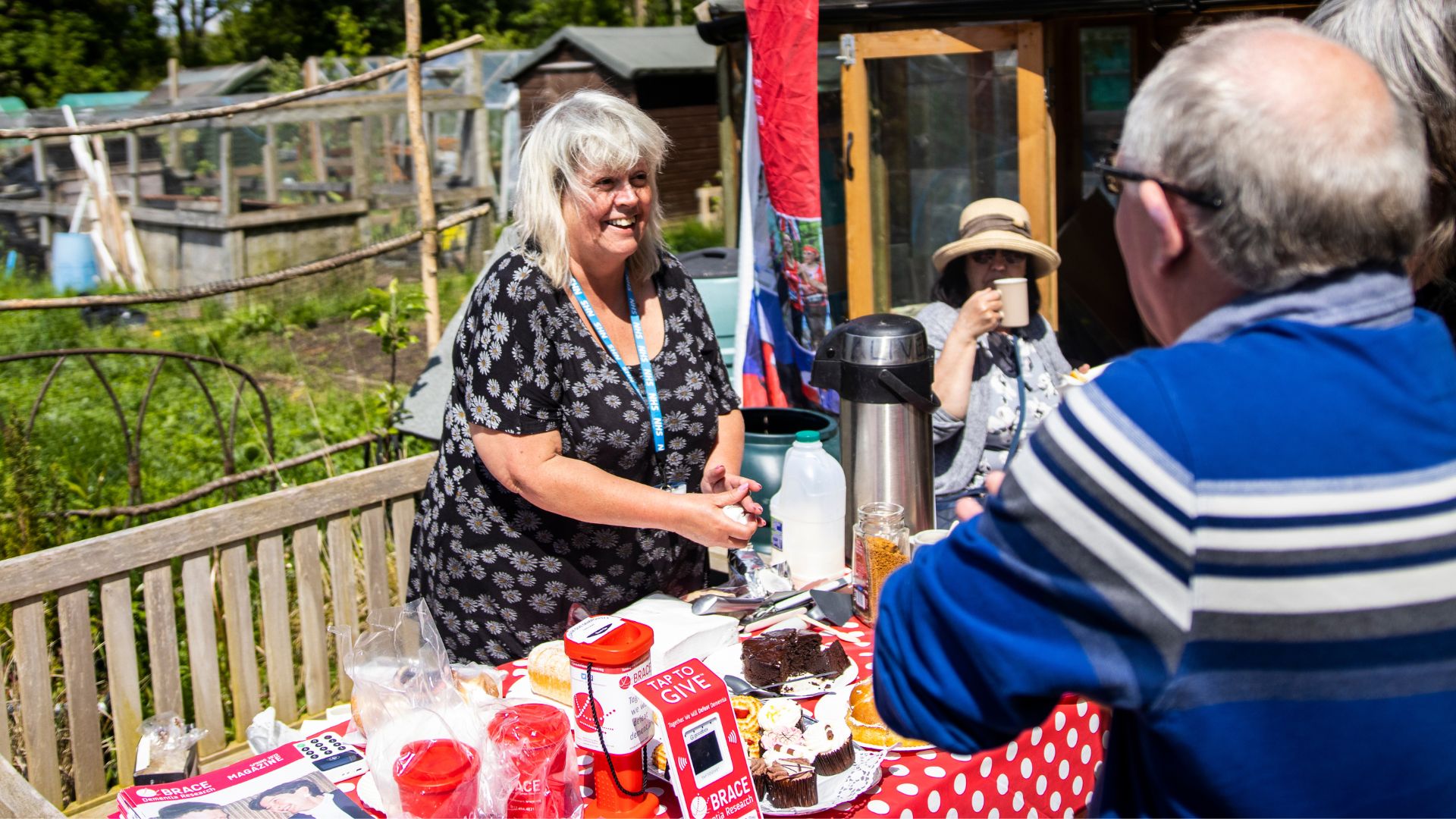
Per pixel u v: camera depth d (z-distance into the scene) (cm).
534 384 229
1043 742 197
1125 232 114
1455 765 102
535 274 232
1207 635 99
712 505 221
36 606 260
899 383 253
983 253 341
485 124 1364
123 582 273
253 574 393
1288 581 98
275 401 764
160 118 553
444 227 501
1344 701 99
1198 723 100
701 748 158
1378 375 102
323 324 1069
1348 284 103
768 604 229
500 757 159
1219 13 479
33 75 2302
